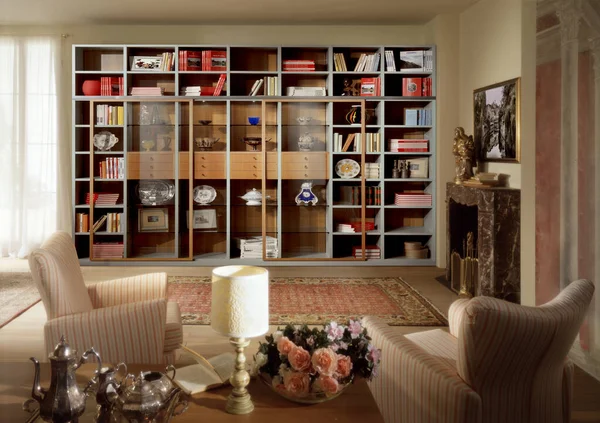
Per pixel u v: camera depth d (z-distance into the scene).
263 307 2.04
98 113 7.40
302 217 7.65
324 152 7.49
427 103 7.62
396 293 5.94
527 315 2.15
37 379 1.89
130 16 7.20
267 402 2.14
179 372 2.36
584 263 4.18
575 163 4.26
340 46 7.41
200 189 7.54
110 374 1.89
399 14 7.19
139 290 3.60
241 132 7.62
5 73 7.75
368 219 7.77
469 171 6.24
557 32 4.54
